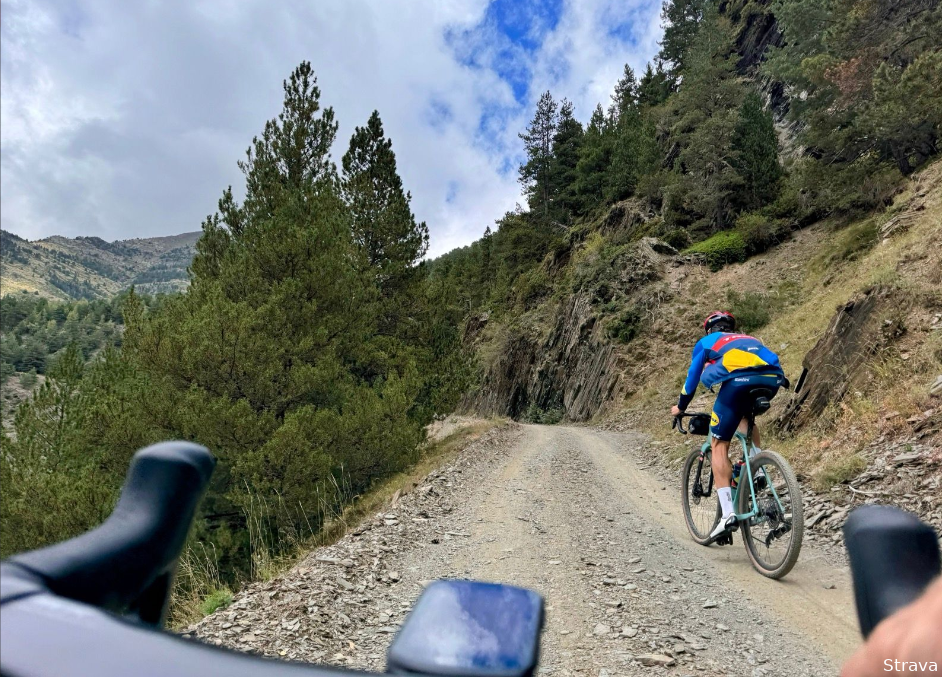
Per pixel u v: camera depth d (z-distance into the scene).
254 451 10.16
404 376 14.16
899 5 22.50
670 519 5.78
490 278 76.38
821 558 4.27
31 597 0.39
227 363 10.34
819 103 29.48
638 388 26.72
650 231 41.19
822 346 8.53
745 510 4.35
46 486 8.95
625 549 4.71
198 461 0.74
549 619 3.34
